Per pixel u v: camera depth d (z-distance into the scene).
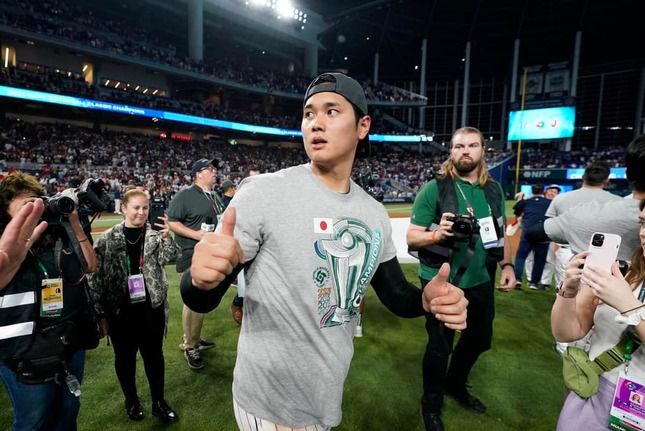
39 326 1.52
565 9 39.53
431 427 2.18
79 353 1.75
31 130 21.31
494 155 37.06
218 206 3.43
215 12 29.75
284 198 0.99
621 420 1.20
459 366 2.46
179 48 33.94
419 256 2.34
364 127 1.15
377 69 46.44
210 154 29.12
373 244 1.12
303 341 0.99
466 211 2.26
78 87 21.92
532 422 2.35
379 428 2.28
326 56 46.53
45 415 1.55
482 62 47.81
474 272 2.23
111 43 24.05
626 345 1.21
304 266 0.97
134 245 2.20
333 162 1.07
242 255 0.80
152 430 2.21
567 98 34.56
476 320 2.32
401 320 3.99
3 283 1.18
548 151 37.31
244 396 1.05
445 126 51.47
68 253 1.64
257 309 1.00
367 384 2.75
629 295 1.11
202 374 2.85
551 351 3.29
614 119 44.22
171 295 4.84
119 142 24.77
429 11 42.62
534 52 45.66
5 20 19.17
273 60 41.06
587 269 1.20
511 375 2.90
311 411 1.04
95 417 2.32
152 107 24.36
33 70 22.12
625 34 40.47
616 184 27.48
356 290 1.08
